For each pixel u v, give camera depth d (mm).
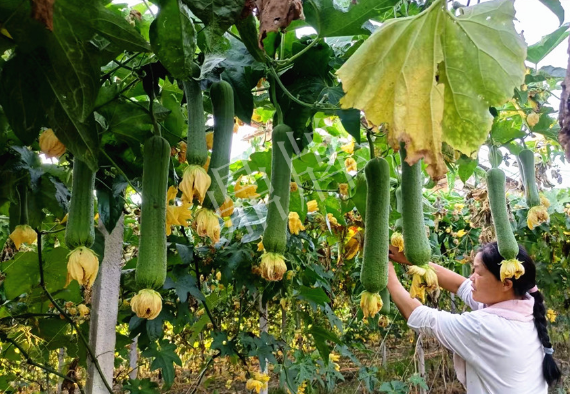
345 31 1671
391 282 2998
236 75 1742
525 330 2805
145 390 2803
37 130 1340
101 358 2174
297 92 1875
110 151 2076
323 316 6145
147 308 1367
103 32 1165
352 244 2824
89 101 1244
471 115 1046
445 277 3635
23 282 2631
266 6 1161
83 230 1462
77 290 2771
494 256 2863
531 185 2832
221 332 3350
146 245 1404
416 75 1020
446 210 6086
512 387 2750
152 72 1571
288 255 3477
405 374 7473
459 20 1017
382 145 3037
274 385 7699
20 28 1143
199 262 3391
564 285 6977
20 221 1979
